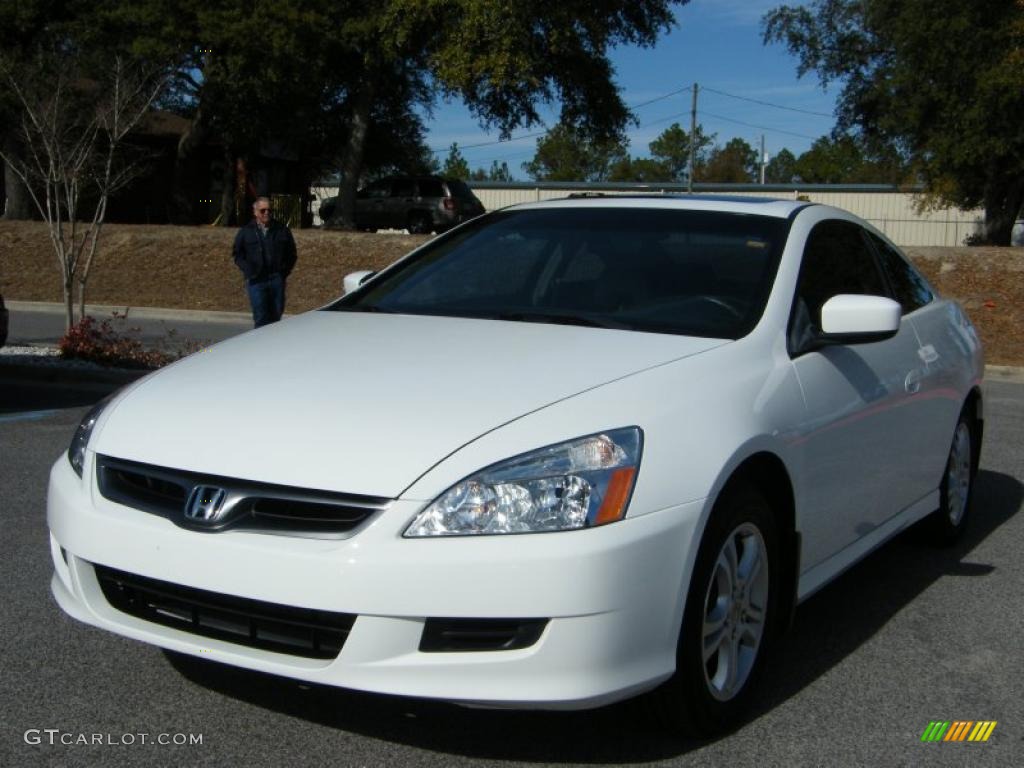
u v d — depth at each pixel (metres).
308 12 24.09
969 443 5.61
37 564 4.78
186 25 24.20
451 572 2.78
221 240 21.80
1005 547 5.55
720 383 3.39
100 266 21.38
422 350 3.60
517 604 2.78
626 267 4.18
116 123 14.40
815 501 3.77
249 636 3.00
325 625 2.88
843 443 3.93
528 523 2.82
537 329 3.78
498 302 4.20
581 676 2.83
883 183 49.91
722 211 4.43
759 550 3.46
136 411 3.37
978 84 22.36
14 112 21.77
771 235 4.21
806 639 4.23
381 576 2.79
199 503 2.99
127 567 3.06
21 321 17.17
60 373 10.43
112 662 3.79
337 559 2.81
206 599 3.00
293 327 4.10
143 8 23.59
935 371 4.89
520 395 3.16
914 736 3.40
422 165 39.06
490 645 2.85
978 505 6.43
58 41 23.58
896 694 3.72
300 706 3.47
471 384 3.26
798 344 3.84
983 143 23.31
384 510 2.84
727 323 3.79
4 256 21.88
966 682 3.83
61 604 3.34
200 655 3.03
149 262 21.41
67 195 12.83
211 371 3.58
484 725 3.37
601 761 3.17
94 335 11.17
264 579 2.86
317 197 44.28
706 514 3.07
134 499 3.14
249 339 3.99
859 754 3.27
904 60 24.27
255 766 3.09
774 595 3.57
